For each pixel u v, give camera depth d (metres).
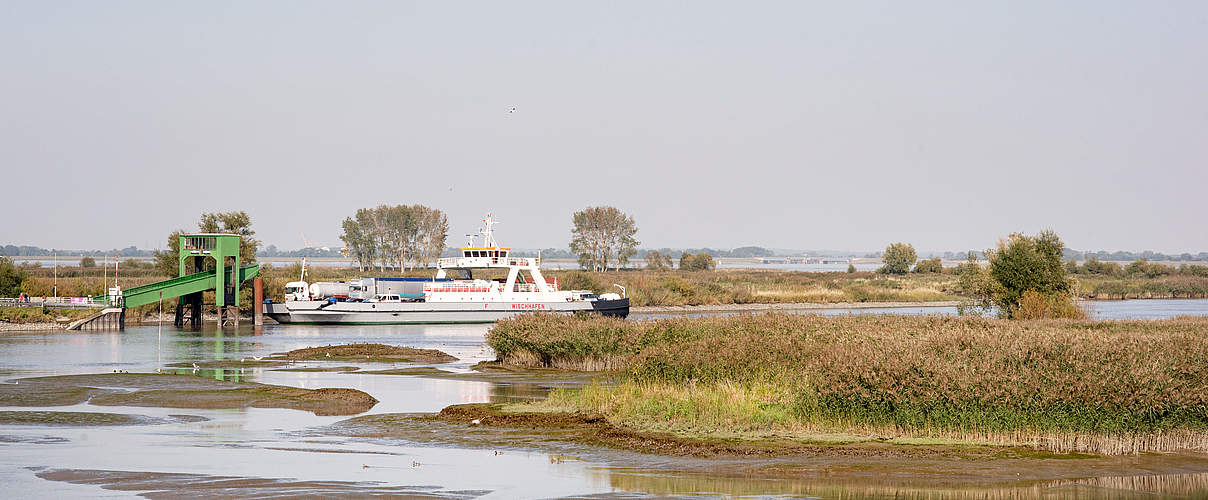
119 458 34.31
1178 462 32.75
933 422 36.44
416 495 28.75
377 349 78.81
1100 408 34.44
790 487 30.02
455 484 30.25
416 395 51.75
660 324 64.19
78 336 101.12
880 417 37.12
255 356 77.38
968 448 34.56
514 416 42.19
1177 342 39.66
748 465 32.91
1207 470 31.75
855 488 29.89
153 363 71.00
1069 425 34.66
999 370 36.25
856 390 37.22
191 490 29.22
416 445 37.03
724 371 45.69
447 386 55.88
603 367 64.25
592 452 35.31
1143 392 34.03
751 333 54.66
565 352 65.25
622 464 33.38
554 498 28.48
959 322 65.12
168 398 49.75
